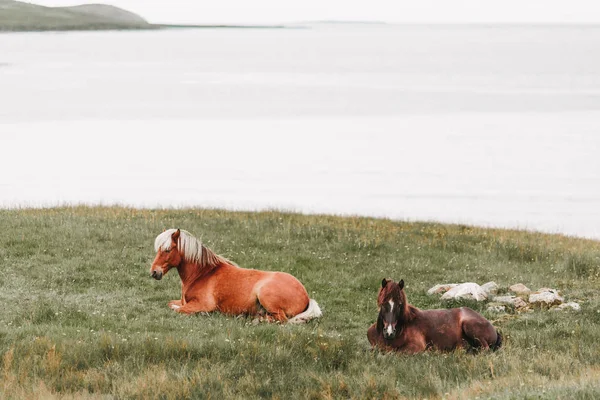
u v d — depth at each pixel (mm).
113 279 20047
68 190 56156
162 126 104062
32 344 12914
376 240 26094
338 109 127688
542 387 9859
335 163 74312
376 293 20078
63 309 16688
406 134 96812
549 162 73688
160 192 56219
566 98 145250
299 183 62281
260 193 56625
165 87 169625
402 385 11328
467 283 19547
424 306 18562
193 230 26672
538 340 14617
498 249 26484
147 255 22766
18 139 87875
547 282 21688
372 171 69250
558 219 46500
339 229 27875
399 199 54438
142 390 10570
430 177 65562
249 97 147750
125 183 60688
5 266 20578
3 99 137375
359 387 11078
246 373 11477
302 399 10656
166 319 16094
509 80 199500
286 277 16484
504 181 63156
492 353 12992
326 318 17156
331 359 12805
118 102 136250
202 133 97312
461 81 196250
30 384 10992
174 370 11812
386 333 12805
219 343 13102
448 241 27297
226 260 17422
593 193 57312
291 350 12859
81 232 24938
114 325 15609
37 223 26359
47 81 184625
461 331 13453
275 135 96125
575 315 17516
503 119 112062
